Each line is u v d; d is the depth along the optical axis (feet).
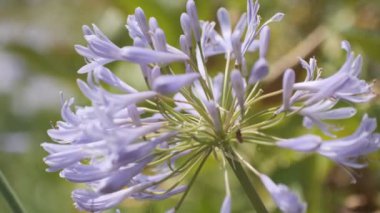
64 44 2.74
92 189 1.50
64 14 2.98
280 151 2.09
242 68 1.44
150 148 1.36
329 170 2.20
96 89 1.38
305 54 2.21
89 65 1.46
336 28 2.23
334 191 2.21
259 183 2.11
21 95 3.36
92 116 1.38
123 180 1.37
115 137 1.33
